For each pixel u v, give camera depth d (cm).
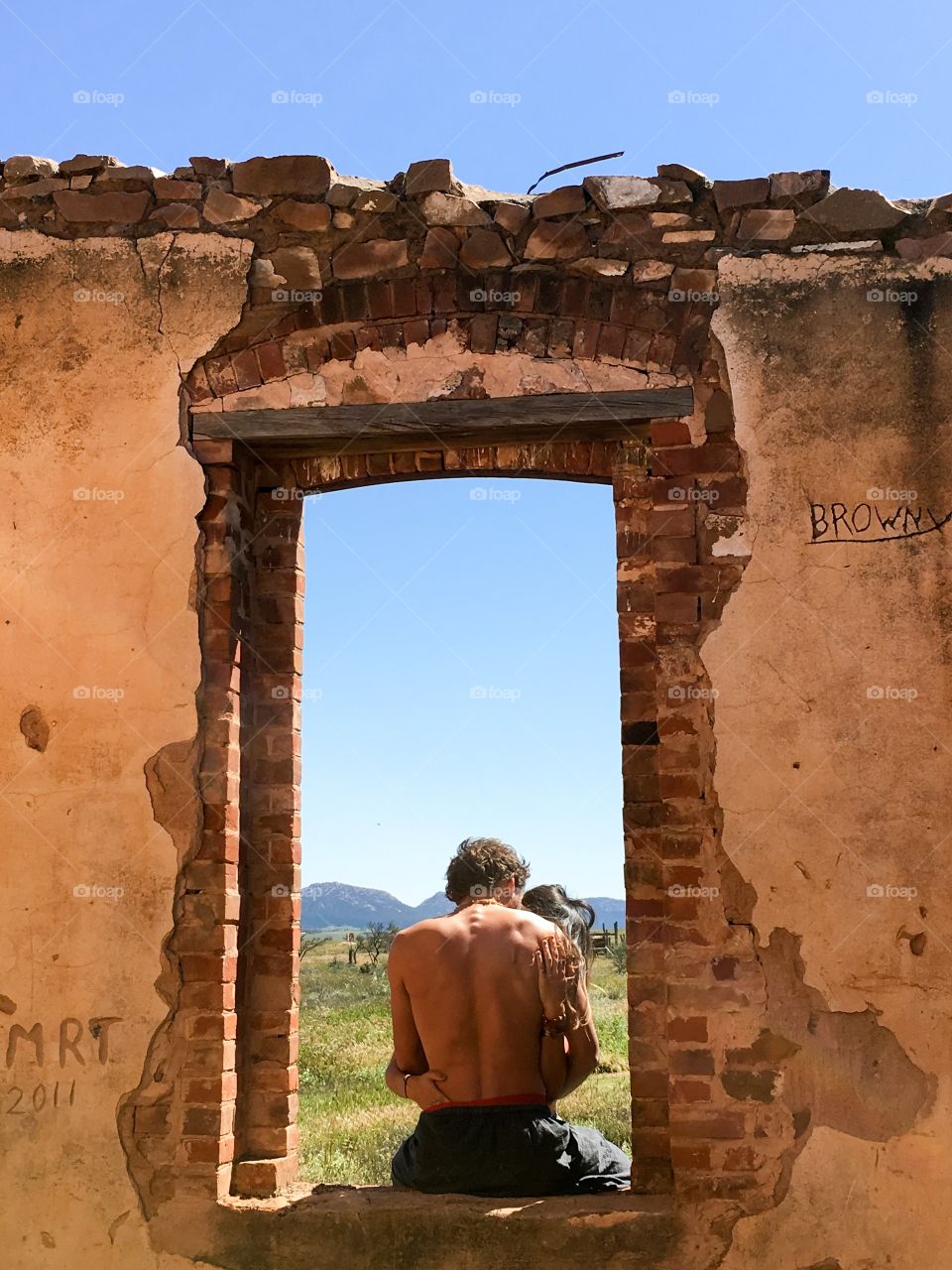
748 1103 378
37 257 451
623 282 423
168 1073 404
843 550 403
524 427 429
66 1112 404
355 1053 1072
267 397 435
